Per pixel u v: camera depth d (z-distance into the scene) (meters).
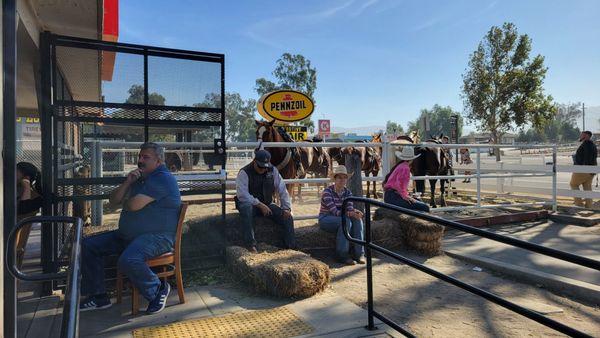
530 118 23.23
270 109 10.56
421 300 3.92
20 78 5.54
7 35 2.31
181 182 4.53
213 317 3.43
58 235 4.20
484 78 23.39
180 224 3.72
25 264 4.78
